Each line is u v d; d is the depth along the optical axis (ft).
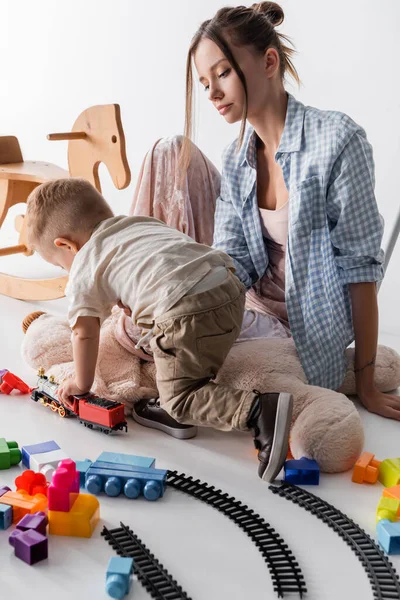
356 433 3.54
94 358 3.83
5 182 6.16
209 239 5.28
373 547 2.90
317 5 6.05
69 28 7.70
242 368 4.05
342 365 4.26
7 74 8.39
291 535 3.01
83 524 2.93
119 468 3.36
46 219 3.97
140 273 3.66
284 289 4.63
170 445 3.82
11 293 6.29
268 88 4.10
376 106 5.98
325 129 4.01
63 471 2.93
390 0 5.68
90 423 3.93
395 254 6.13
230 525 3.08
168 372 3.64
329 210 4.09
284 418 3.31
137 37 7.21
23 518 2.94
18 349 5.16
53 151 8.27
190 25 6.82
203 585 2.67
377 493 3.38
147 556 2.82
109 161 5.51
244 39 3.92
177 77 7.04
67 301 6.27
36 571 2.74
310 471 3.41
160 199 5.12
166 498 3.28
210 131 6.93
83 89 7.80
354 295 4.15
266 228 4.51
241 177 4.55
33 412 4.18
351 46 5.98
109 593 2.59
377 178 6.09
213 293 3.59
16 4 8.04
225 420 3.47
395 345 5.49
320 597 2.62
